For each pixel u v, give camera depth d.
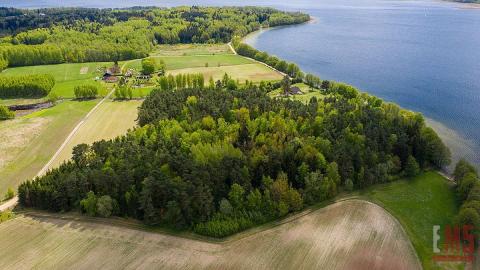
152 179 98.88
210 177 103.75
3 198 115.00
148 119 150.75
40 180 108.38
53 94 196.25
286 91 199.38
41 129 162.12
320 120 134.12
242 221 97.56
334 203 108.12
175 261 87.44
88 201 101.62
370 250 90.75
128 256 89.06
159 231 96.94
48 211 105.56
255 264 86.50
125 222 100.25
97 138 153.50
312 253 89.69
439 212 105.94
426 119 173.00
